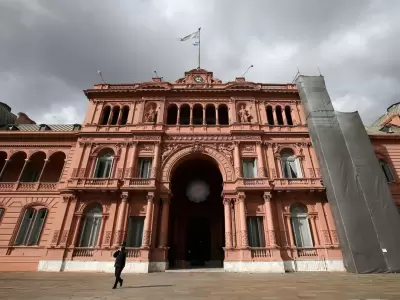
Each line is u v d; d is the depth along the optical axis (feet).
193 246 109.50
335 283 42.93
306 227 78.64
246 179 82.58
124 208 77.56
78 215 77.56
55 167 98.22
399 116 125.49
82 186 80.53
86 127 94.68
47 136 96.53
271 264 69.62
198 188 113.60
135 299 28.14
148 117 97.35
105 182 81.87
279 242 74.90
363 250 67.51
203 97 103.19
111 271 68.69
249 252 71.61
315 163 87.51
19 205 84.43
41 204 84.74
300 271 70.59
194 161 99.04
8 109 130.21
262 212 78.54
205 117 104.53
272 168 86.22
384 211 72.95
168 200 81.97
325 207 79.66
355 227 70.49
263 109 100.07
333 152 82.12
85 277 56.39
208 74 110.93
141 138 90.99
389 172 94.84
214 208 111.24
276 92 102.58
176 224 107.96
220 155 89.35
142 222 78.38
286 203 80.38
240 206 78.13
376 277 53.98
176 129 95.09
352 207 73.26
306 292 32.50
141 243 75.25
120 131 93.15
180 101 102.37
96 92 101.96
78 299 28.07
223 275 60.59
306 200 80.79
